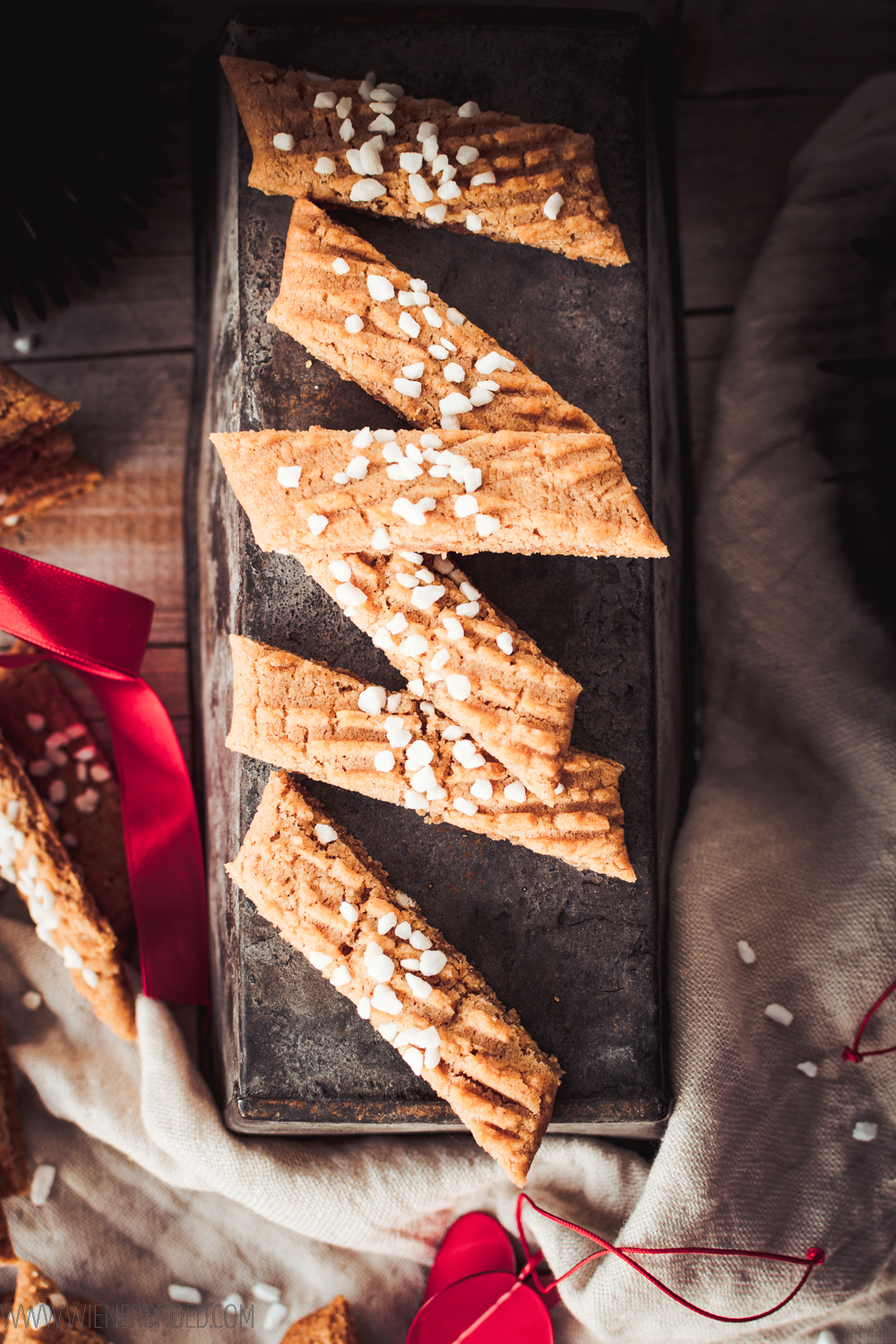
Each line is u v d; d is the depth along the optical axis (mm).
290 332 396
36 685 459
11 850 437
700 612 472
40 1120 439
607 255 406
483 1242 430
